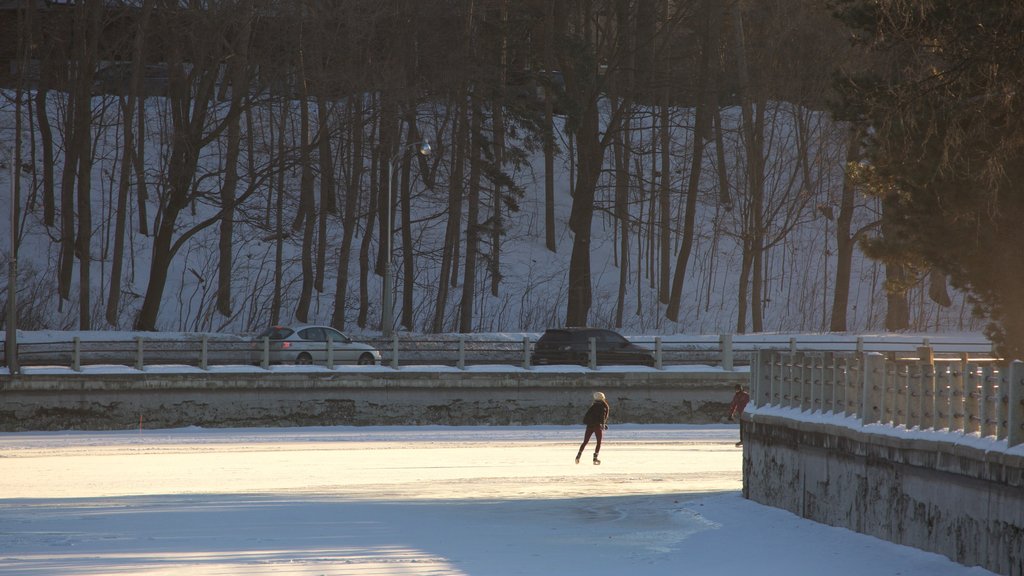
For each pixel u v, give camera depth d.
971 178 40.66
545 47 140.50
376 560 33.47
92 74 124.69
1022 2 38.34
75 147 134.12
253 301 143.75
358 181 137.50
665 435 94.00
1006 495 30.20
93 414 90.44
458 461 72.81
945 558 33.38
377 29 136.12
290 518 43.88
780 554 35.53
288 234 141.50
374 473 65.31
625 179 158.62
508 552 35.75
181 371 95.38
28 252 143.50
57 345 99.81
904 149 42.75
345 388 97.44
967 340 122.69
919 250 46.16
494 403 101.19
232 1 118.25
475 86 139.62
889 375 38.62
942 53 41.28
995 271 42.84
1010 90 38.34
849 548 36.12
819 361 44.38
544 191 188.50
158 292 118.06
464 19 132.12
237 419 94.50
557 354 107.81
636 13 142.62
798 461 44.84
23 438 84.12
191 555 33.84
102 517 43.81
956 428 34.06
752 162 147.38
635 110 152.00
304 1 125.81
